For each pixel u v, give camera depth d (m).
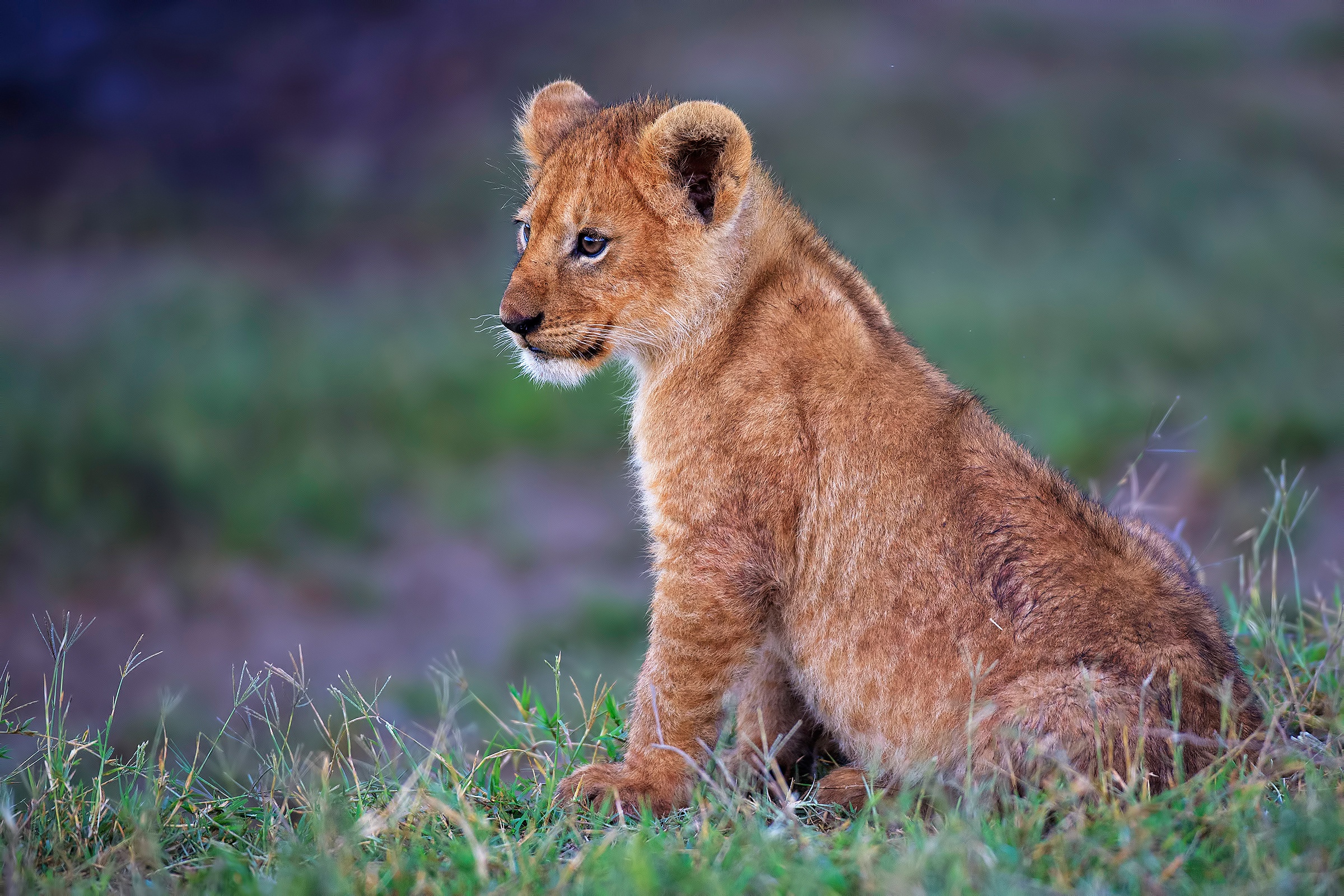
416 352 20.95
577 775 6.03
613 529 17.20
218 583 15.59
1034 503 5.91
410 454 18.72
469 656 13.82
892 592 5.93
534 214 6.88
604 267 6.62
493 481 18.34
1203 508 14.59
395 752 9.11
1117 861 4.73
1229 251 22.73
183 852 5.53
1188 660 5.56
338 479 17.64
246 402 19.22
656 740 6.20
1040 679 5.55
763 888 4.73
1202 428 16.17
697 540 6.21
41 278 24.53
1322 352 18.83
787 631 6.24
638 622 14.34
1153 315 20.09
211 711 12.27
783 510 6.10
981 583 5.79
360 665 13.72
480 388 20.12
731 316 6.43
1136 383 18.06
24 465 17.08
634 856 4.77
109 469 17.25
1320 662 6.67
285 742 6.30
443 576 16.02
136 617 14.90
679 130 6.42
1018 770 5.40
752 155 6.66
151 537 16.52
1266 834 4.86
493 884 4.92
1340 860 4.70
